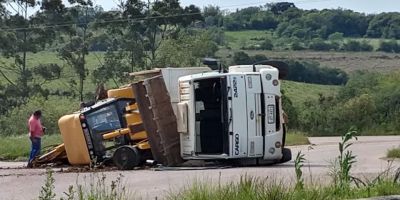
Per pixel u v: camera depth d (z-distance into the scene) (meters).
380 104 51.81
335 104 54.97
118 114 22.33
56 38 60.38
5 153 30.59
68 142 22.55
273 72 20.97
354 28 93.94
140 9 61.75
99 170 20.95
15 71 58.62
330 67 78.56
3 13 59.38
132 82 22.48
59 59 61.31
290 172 17.44
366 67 78.50
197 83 20.80
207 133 20.77
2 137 39.50
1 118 51.91
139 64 60.47
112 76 59.94
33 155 23.80
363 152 27.17
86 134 22.27
